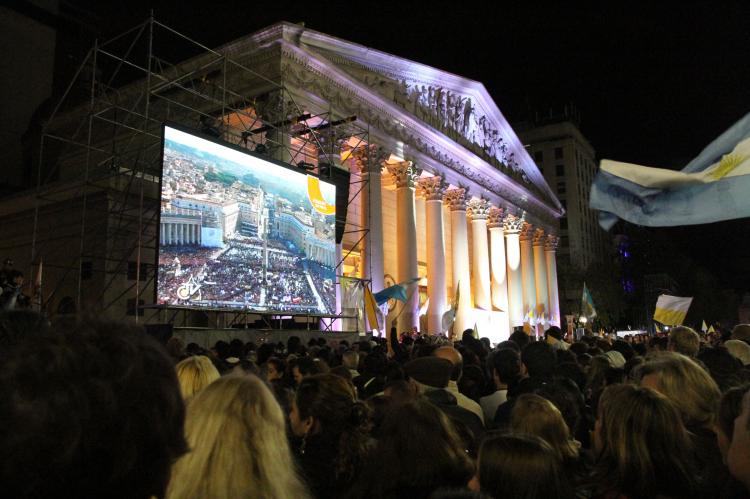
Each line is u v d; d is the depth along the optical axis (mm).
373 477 3191
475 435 5086
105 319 1540
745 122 8164
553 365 6727
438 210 39812
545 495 2963
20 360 1322
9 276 13969
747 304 99125
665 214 8547
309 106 29016
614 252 102500
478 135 47906
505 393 7551
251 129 26188
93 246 22656
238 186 19500
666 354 4957
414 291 35500
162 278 16703
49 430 1235
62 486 1263
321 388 4426
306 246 22031
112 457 1331
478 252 45906
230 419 2492
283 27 27469
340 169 28062
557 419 4363
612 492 3473
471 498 2176
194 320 24281
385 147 35000
